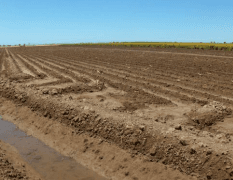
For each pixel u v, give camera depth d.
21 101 10.15
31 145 7.02
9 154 6.31
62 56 31.62
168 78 14.44
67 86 11.72
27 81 13.92
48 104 8.97
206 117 7.49
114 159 5.88
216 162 4.86
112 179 5.29
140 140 6.05
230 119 7.63
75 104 8.52
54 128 7.78
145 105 9.27
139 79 14.30
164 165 5.35
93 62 23.31
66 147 6.77
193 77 14.68
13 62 24.67
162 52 35.56
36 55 34.69
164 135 5.92
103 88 12.30
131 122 6.71
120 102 9.41
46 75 15.64
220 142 5.60
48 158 6.27
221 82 12.93
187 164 5.14
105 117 7.20
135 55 31.31
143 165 5.47
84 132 7.18
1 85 12.49
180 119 7.68
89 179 5.32
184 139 5.65
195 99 9.88
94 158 6.10
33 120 8.63
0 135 7.75
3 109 10.02
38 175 5.45
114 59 26.09
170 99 10.34
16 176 5.00
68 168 5.78
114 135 6.54
